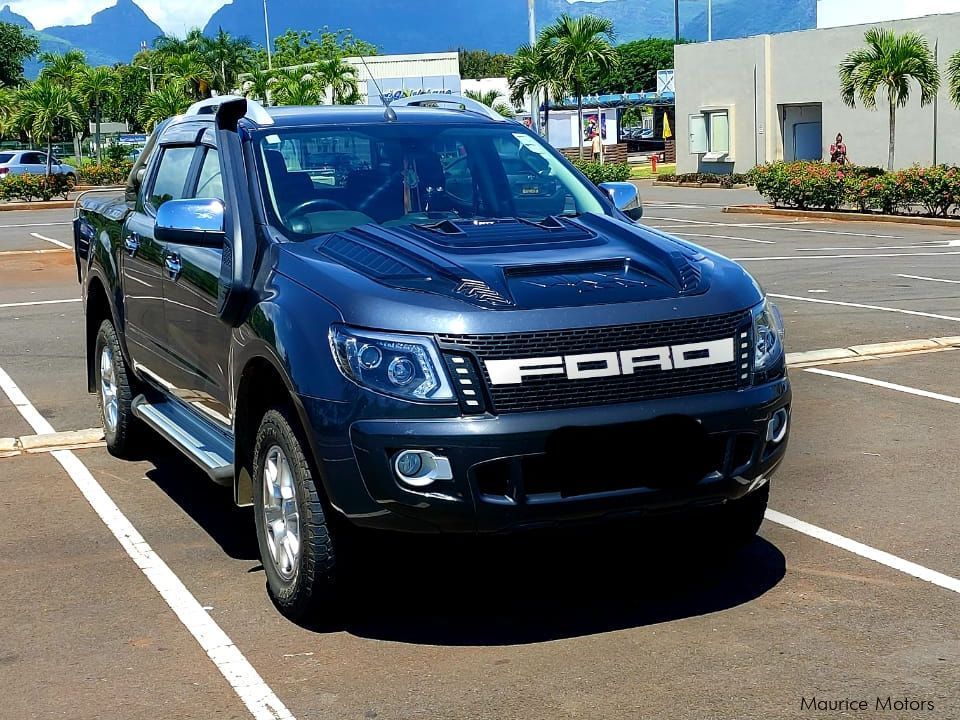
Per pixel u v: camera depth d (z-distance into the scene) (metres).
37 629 4.90
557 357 4.33
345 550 4.57
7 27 93.50
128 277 6.93
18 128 53.19
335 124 5.89
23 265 20.17
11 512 6.54
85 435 8.07
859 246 20.77
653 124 75.50
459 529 4.32
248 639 4.74
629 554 5.64
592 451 4.33
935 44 35.84
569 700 4.11
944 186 25.70
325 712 4.08
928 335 11.03
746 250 20.39
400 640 4.70
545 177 6.00
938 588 5.05
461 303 4.38
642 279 4.67
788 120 41.84
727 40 43.16
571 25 47.06
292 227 5.34
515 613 4.96
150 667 4.50
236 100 5.70
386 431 4.27
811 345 10.73
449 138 5.98
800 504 6.29
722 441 4.54
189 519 6.36
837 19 44.84
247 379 5.05
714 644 4.55
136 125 82.56
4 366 10.83
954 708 3.95
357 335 4.38
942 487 6.51
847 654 4.41
